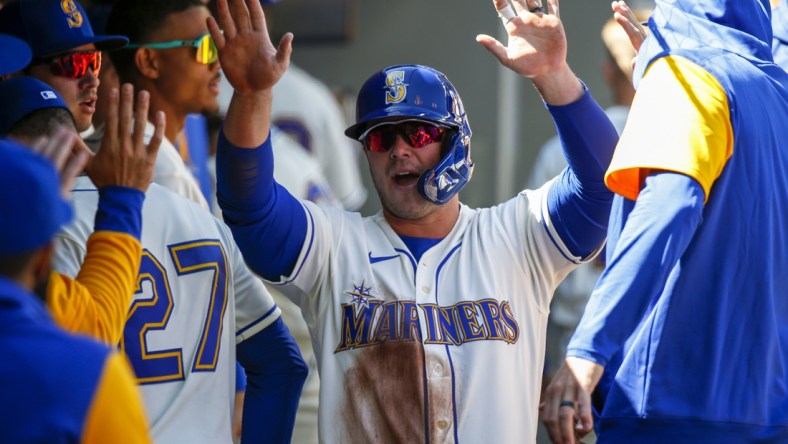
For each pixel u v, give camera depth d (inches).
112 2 749.3
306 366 546.6
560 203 508.4
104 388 314.5
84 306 392.5
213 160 826.2
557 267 515.2
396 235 510.6
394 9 1294.3
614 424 458.3
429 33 1286.9
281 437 542.3
